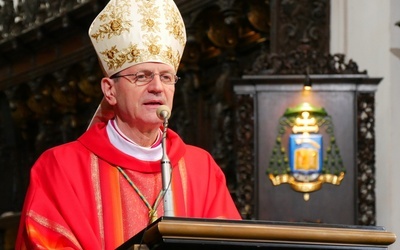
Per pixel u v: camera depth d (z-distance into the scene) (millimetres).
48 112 20391
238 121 12961
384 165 13695
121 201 7566
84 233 7227
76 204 7375
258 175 12883
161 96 7512
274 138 12930
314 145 12867
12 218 19469
